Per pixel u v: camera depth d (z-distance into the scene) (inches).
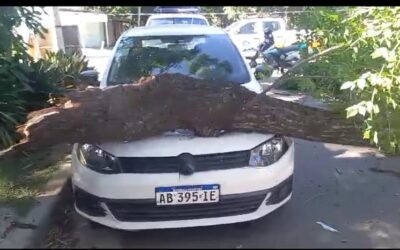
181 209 132.2
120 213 133.3
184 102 139.5
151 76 158.6
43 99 255.8
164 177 130.3
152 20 428.8
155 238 136.3
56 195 177.9
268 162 138.3
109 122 137.2
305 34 233.8
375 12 163.9
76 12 580.1
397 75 153.5
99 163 135.3
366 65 169.8
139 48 192.7
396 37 154.6
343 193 176.4
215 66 181.0
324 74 185.9
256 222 149.9
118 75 178.7
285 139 148.9
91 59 450.0
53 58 343.6
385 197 172.2
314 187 182.4
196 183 130.7
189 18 432.8
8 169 202.2
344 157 215.0
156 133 135.9
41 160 212.5
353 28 177.2
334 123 153.3
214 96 142.3
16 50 227.3
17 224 154.8
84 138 138.2
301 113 150.2
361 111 144.8
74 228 149.0
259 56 404.5
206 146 133.2
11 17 181.9
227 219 133.9
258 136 139.9
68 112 143.9
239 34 550.9
